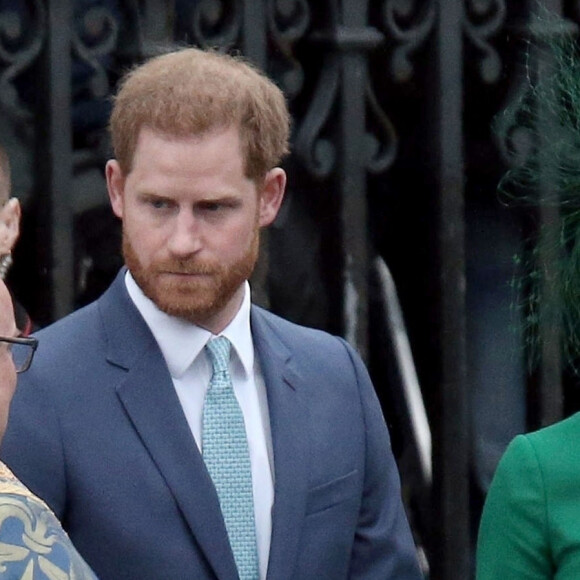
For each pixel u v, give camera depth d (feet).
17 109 46.60
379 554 37.70
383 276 53.98
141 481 34.88
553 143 39.75
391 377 53.93
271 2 48.70
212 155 34.24
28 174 47.19
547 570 35.58
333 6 49.03
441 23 50.44
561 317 38.32
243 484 35.68
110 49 46.78
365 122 49.78
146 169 34.42
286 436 36.27
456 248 51.08
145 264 34.83
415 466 53.47
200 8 47.73
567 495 35.27
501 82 52.90
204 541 34.81
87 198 48.98
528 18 51.49
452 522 51.57
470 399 54.90
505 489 35.86
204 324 36.04
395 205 53.83
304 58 50.85
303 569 35.94
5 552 25.12
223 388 36.04
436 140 50.85
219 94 34.42
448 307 51.16
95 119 48.73
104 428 35.14
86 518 34.78
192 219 34.42
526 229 51.44
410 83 52.21
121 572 34.65
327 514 36.52
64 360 35.68
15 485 26.23
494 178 53.67
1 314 27.73
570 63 43.73
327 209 50.72
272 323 38.01
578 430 35.73
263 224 37.06
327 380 37.73
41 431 34.81
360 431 37.76
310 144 49.29
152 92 34.47
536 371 51.67
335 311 50.39
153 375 35.73
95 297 50.39
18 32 45.80
